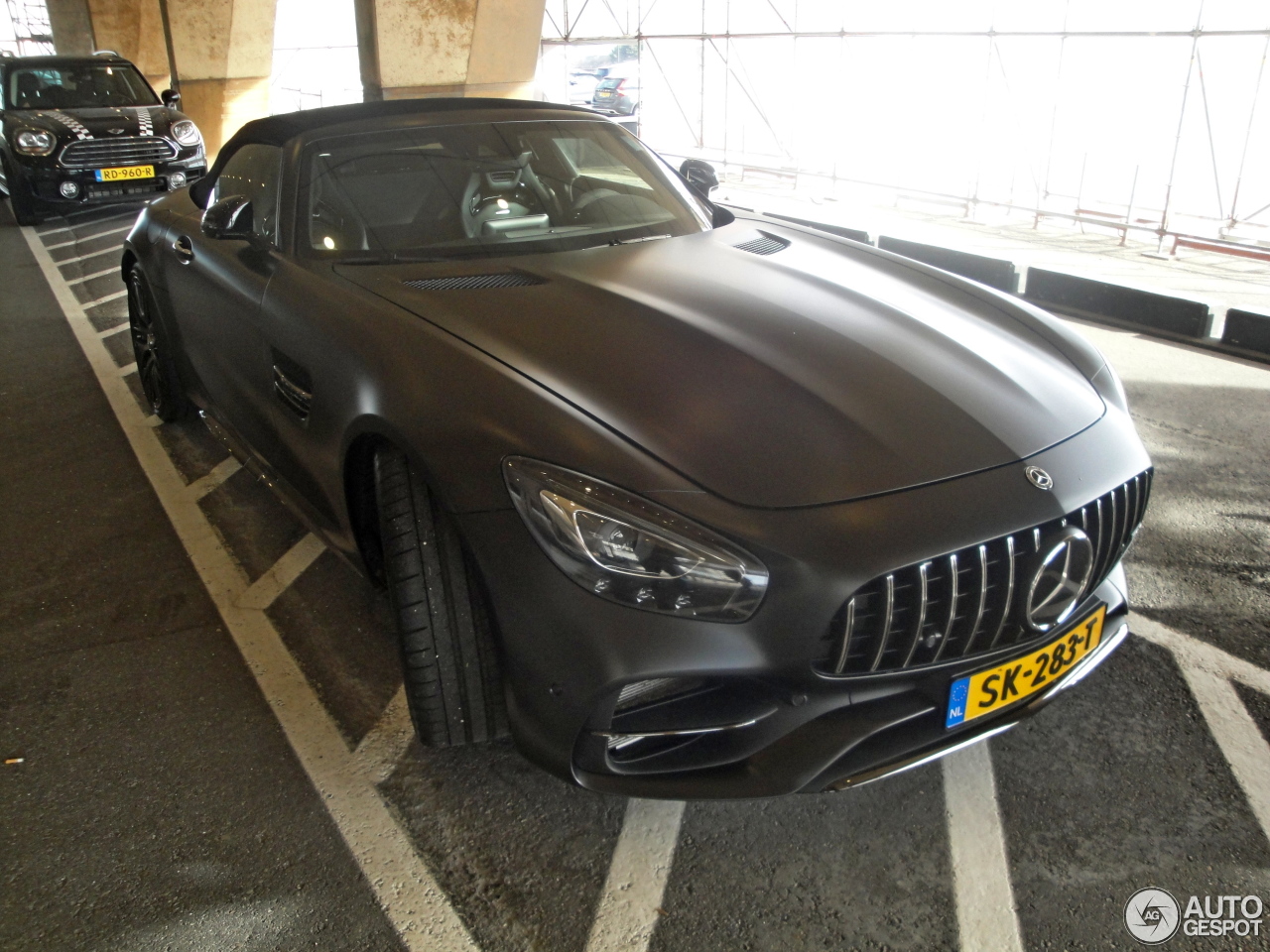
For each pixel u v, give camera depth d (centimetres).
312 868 190
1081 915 175
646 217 293
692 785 176
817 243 287
